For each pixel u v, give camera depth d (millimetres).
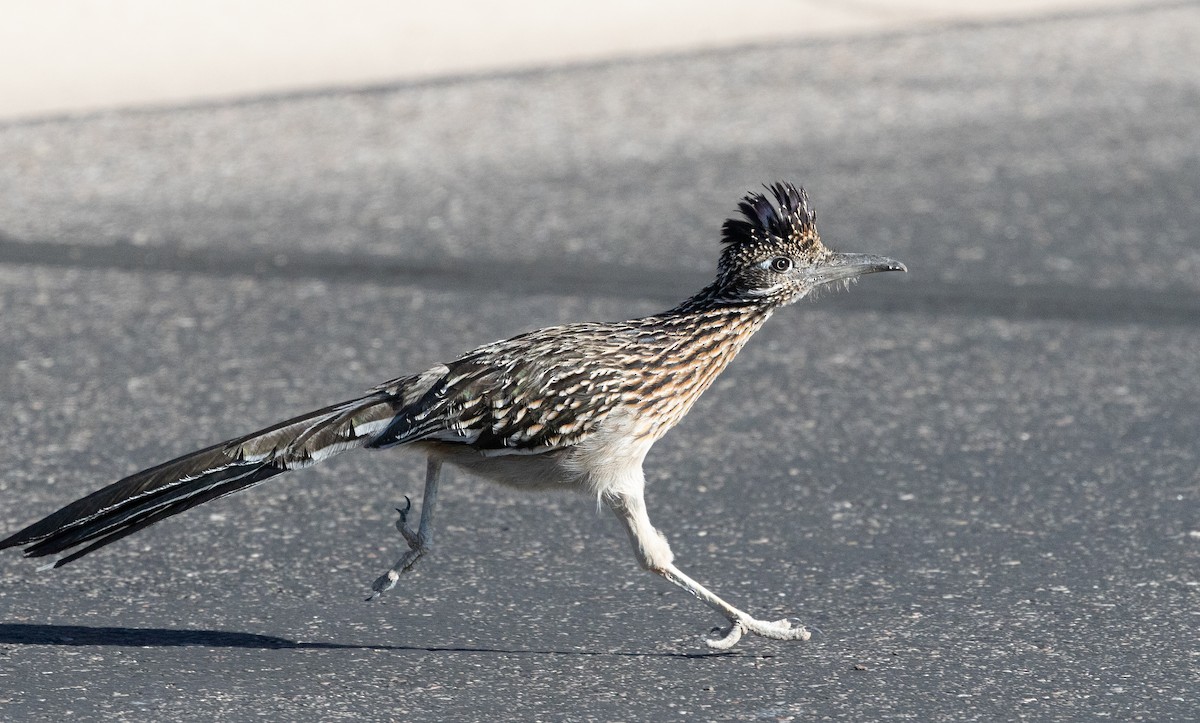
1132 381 12039
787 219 7965
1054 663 7625
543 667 7586
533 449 7555
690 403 7949
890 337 13094
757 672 7547
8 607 8156
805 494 9891
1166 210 16859
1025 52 24578
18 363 12242
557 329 7816
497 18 25219
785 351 12750
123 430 10914
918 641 7883
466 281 14461
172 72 21859
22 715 6957
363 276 14578
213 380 11969
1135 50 24781
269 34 23750
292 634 7918
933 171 18344
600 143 19359
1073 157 19000
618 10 26047
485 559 8898
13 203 16594
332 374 12141
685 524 9438
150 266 14789
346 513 9508
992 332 13227
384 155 18688
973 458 10500
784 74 22859
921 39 25219
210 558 8836
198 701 7145
